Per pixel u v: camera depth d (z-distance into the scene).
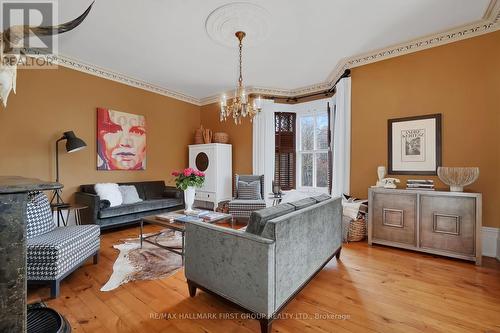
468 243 2.57
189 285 1.98
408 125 3.22
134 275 2.30
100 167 4.02
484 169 2.77
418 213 2.83
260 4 2.40
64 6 2.42
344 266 2.53
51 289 1.92
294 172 5.11
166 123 5.14
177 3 2.39
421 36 3.05
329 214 2.42
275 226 1.55
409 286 2.11
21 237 0.80
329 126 4.49
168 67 4.01
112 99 4.22
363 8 2.48
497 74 2.69
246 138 5.14
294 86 4.89
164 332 1.55
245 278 1.61
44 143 3.42
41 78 3.39
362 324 1.62
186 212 3.09
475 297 1.93
